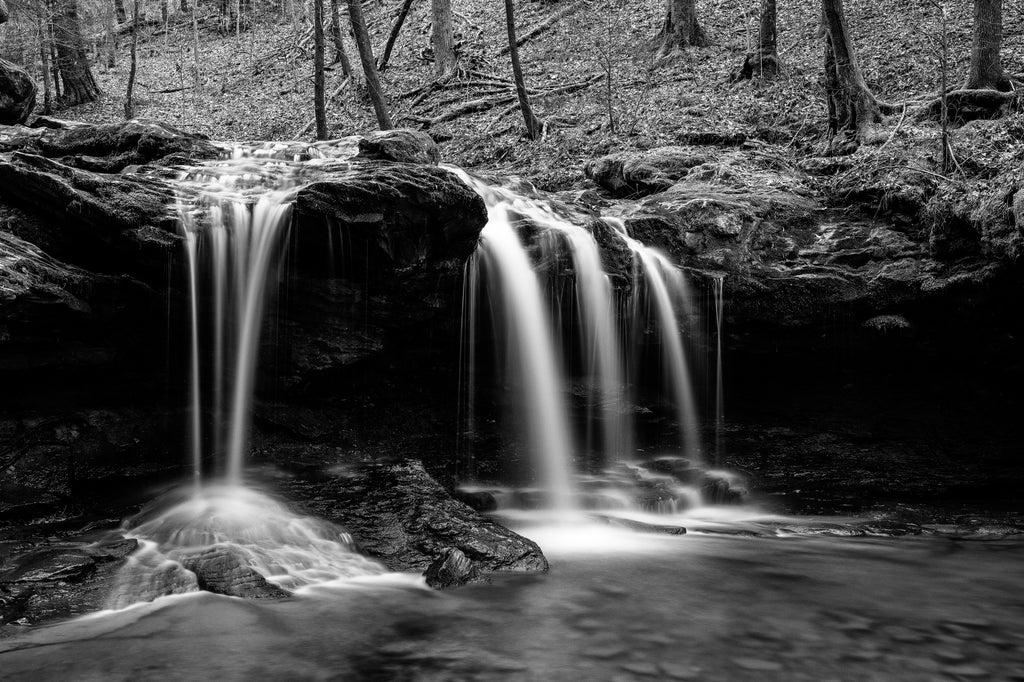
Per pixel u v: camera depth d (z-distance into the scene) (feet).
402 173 27.55
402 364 31.42
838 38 47.50
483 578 20.26
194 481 25.93
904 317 33.27
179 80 99.14
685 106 59.26
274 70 94.12
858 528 27.14
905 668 15.33
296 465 28.14
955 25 58.13
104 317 24.52
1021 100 43.47
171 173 33.01
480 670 14.94
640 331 34.27
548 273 32.22
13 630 15.74
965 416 34.42
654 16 78.13
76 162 37.09
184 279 25.61
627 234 35.47
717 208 36.24
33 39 81.71
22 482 23.11
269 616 17.29
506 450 32.55
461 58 77.51
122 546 19.75
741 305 34.27
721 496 31.50
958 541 25.96
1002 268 30.42
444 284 29.76
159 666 14.67
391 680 14.44
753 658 15.76
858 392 35.32
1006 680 14.75
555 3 85.71
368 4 105.19
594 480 31.48
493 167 58.44
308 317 28.17
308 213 25.75
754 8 73.82
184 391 27.30
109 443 25.46
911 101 49.21
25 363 23.00
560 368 33.01
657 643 16.49
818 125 51.78
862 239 36.06
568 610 18.39
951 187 34.86
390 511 23.39
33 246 23.91
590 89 67.41
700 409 35.83
